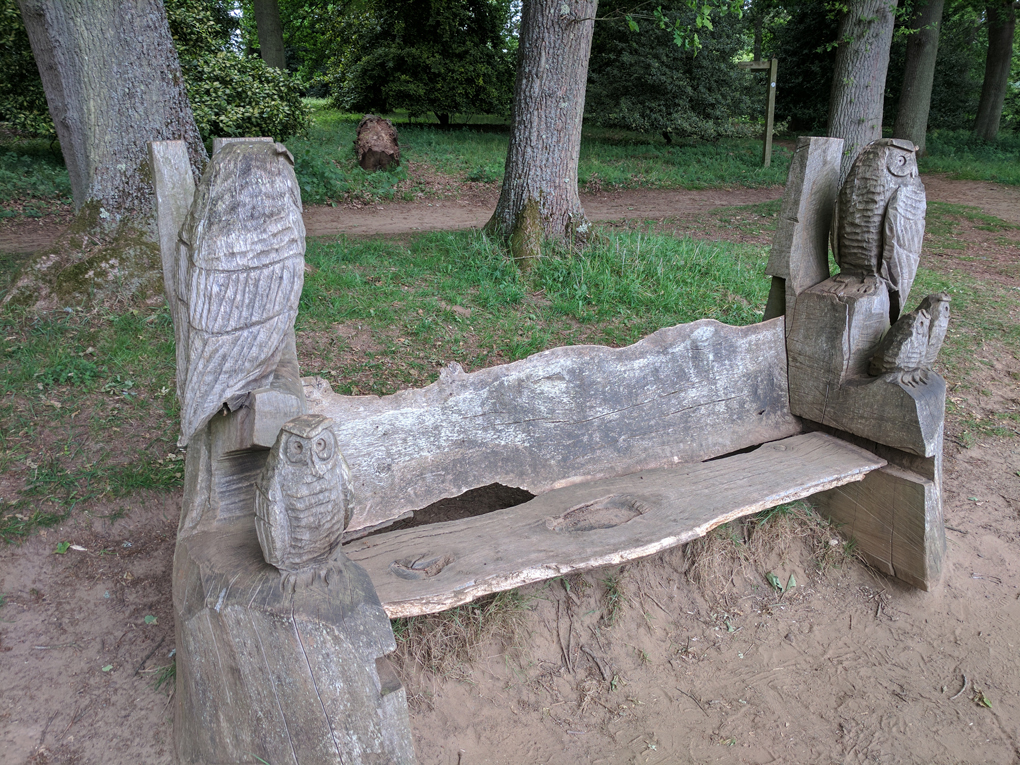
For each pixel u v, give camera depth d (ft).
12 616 9.14
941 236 32.91
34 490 10.60
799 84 69.26
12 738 7.80
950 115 70.64
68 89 16.37
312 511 5.96
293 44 79.92
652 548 8.45
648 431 10.83
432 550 8.31
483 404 9.45
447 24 56.90
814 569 11.59
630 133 61.41
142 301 16.14
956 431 15.08
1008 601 11.14
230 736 6.35
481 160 45.65
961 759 8.64
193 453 7.46
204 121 32.09
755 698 9.46
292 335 8.04
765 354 11.66
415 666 8.95
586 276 19.62
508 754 8.46
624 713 9.14
